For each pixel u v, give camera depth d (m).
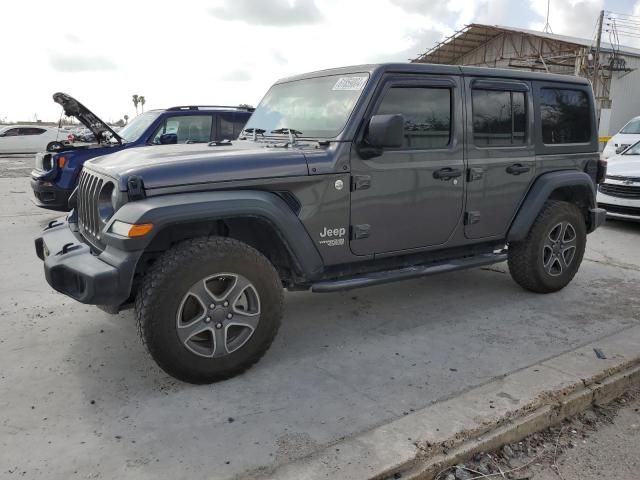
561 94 5.06
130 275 3.09
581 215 5.21
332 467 2.56
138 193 3.14
